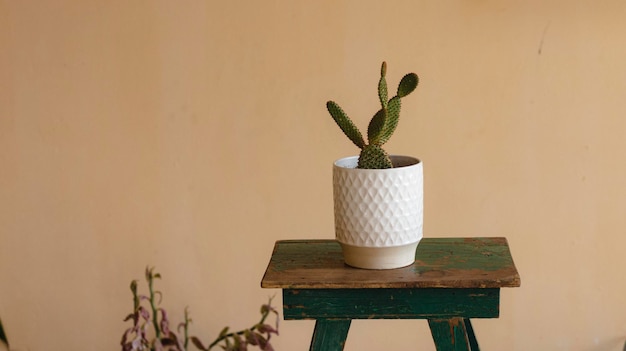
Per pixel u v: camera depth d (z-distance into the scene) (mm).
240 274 2533
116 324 2602
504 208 2402
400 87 1656
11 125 2520
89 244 2562
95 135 2502
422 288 1591
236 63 2420
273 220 2490
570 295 2430
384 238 1601
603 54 2303
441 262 1669
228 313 2559
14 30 2471
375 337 2523
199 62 2430
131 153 2500
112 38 2447
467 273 1597
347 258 1664
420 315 1605
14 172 2545
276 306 2547
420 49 2355
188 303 2561
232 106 2441
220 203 2498
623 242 2383
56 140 2516
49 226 2566
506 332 2471
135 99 2471
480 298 1589
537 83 2336
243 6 2393
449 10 2330
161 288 2561
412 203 1607
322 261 1700
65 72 2477
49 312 2615
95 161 2516
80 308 2604
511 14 2314
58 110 2500
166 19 2422
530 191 2387
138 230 2539
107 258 2564
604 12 2281
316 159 2445
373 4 2352
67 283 2594
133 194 2521
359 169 1585
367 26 2363
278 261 1706
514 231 2412
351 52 2377
